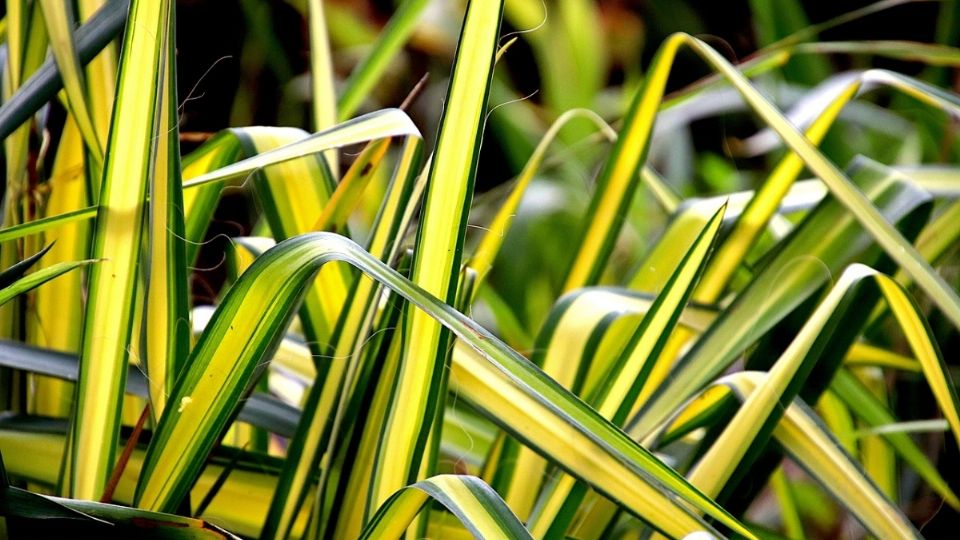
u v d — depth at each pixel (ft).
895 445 7.63
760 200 7.43
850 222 7.30
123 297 6.53
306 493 6.75
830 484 6.82
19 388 7.09
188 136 7.28
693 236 7.65
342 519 6.76
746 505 6.98
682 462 7.14
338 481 6.77
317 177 7.30
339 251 6.27
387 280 6.19
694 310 7.34
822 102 8.13
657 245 7.70
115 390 6.55
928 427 7.54
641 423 7.00
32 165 7.18
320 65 7.53
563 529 6.82
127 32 6.40
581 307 7.34
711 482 6.82
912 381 8.62
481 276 7.39
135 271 6.53
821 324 6.84
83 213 6.51
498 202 10.64
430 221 6.43
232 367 6.34
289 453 6.79
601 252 7.75
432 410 6.51
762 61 8.41
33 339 7.32
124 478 6.79
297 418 7.05
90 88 7.00
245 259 7.44
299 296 6.46
